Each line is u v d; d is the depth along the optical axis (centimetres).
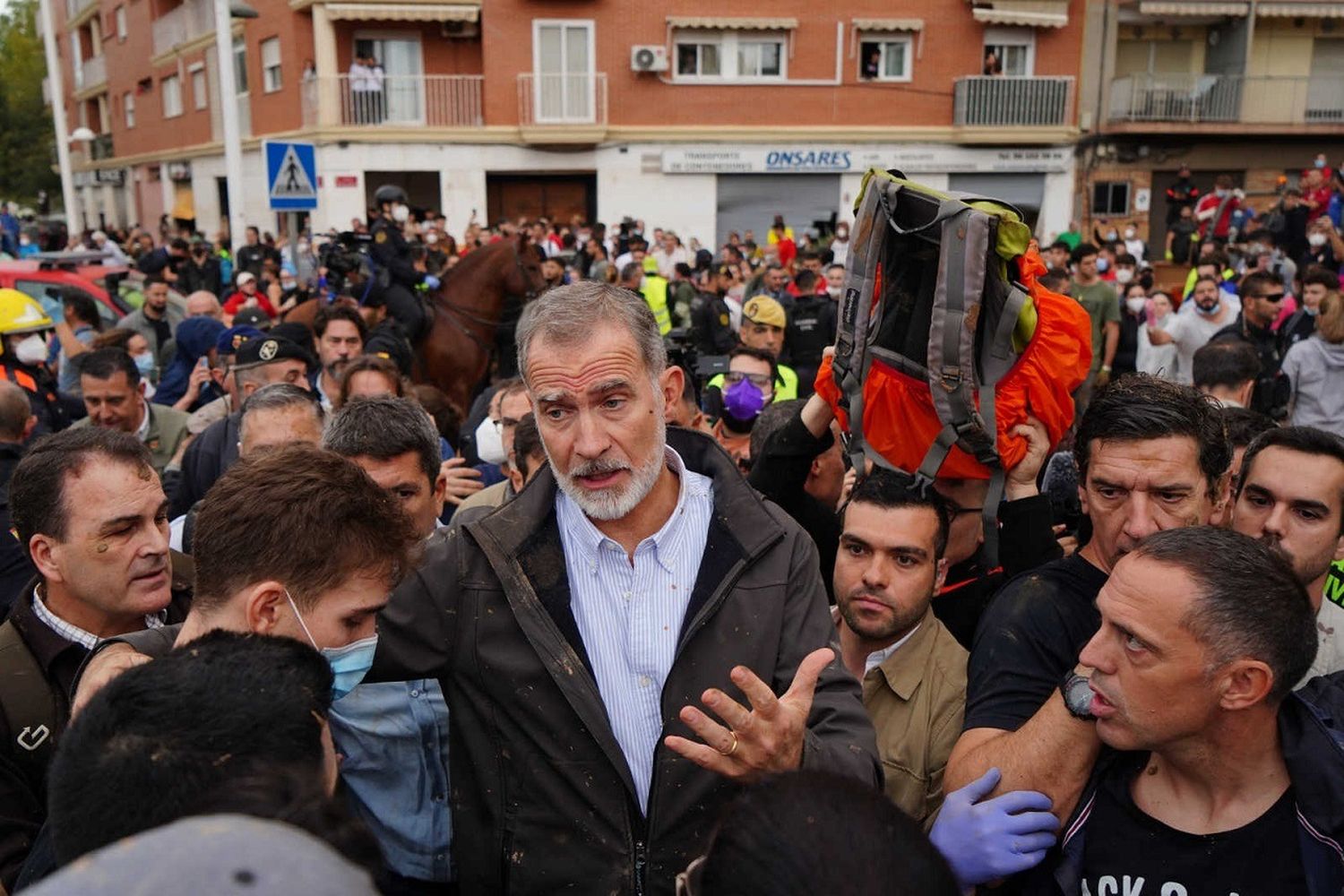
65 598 231
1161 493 211
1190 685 160
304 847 90
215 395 685
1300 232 1573
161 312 927
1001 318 243
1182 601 160
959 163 2355
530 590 197
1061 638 204
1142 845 173
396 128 2189
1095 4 2336
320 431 363
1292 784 167
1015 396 252
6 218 2384
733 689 193
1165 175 2464
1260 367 490
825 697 195
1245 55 2397
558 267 1289
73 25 3841
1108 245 1623
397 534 176
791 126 2302
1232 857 167
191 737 118
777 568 202
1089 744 176
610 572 201
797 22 2258
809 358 881
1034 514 263
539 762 195
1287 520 244
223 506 166
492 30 2194
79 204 4075
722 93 2280
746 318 650
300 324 632
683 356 575
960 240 237
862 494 261
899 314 260
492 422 480
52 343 892
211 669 127
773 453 321
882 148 2327
